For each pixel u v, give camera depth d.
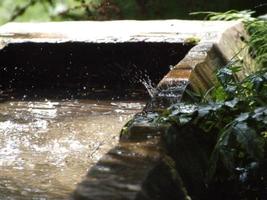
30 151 4.59
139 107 5.84
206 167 3.67
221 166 3.89
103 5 11.68
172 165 3.06
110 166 2.80
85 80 6.64
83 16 11.82
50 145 4.74
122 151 3.00
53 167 4.21
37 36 6.81
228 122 3.92
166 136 3.30
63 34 6.84
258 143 3.56
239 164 4.00
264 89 4.16
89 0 11.93
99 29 7.00
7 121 5.43
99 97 6.22
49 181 3.91
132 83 6.55
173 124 3.55
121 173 2.72
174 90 4.10
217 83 4.48
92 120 5.41
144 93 6.33
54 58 6.63
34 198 3.60
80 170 4.14
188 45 6.23
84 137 4.93
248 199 3.92
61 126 5.25
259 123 3.76
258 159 3.67
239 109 3.94
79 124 5.30
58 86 6.67
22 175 4.03
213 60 5.32
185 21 7.22
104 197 2.49
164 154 3.06
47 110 5.79
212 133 3.94
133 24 7.17
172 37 6.40
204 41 5.88
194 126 3.79
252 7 10.81
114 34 6.69
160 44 6.32
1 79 6.66
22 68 6.70
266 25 6.78
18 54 6.64
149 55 6.40
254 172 3.94
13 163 4.30
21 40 6.64
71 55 6.59
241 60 5.78
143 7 11.30
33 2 12.34
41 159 4.39
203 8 10.95
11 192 3.70
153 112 3.71
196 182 3.45
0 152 4.57
